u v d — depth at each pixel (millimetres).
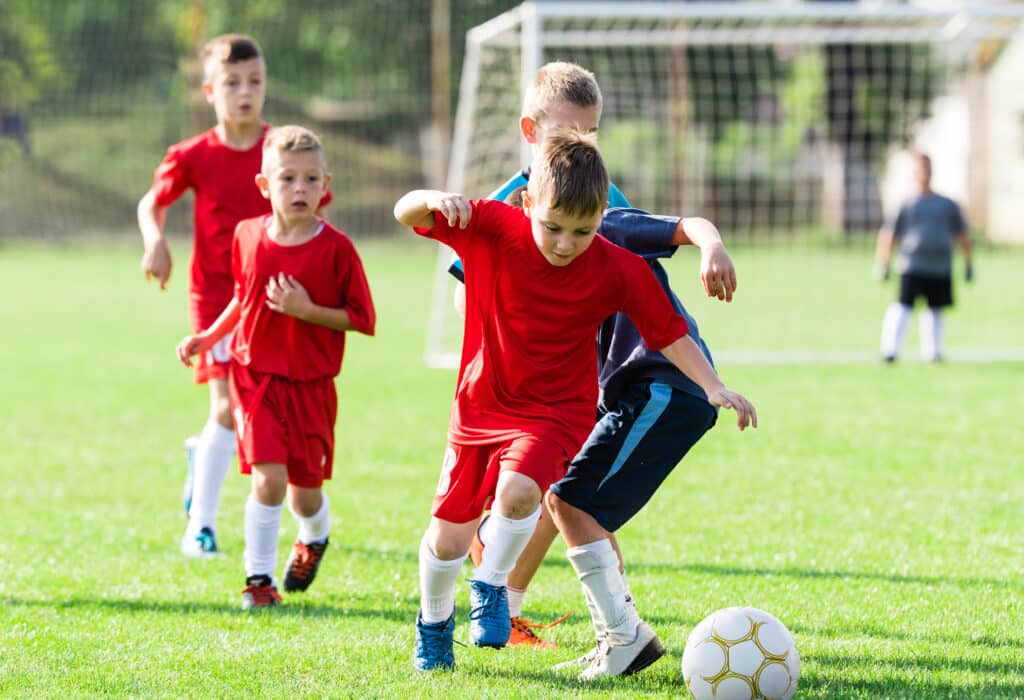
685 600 16406
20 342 51125
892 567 18156
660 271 14055
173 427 31859
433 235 13023
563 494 13461
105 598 16609
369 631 15039
